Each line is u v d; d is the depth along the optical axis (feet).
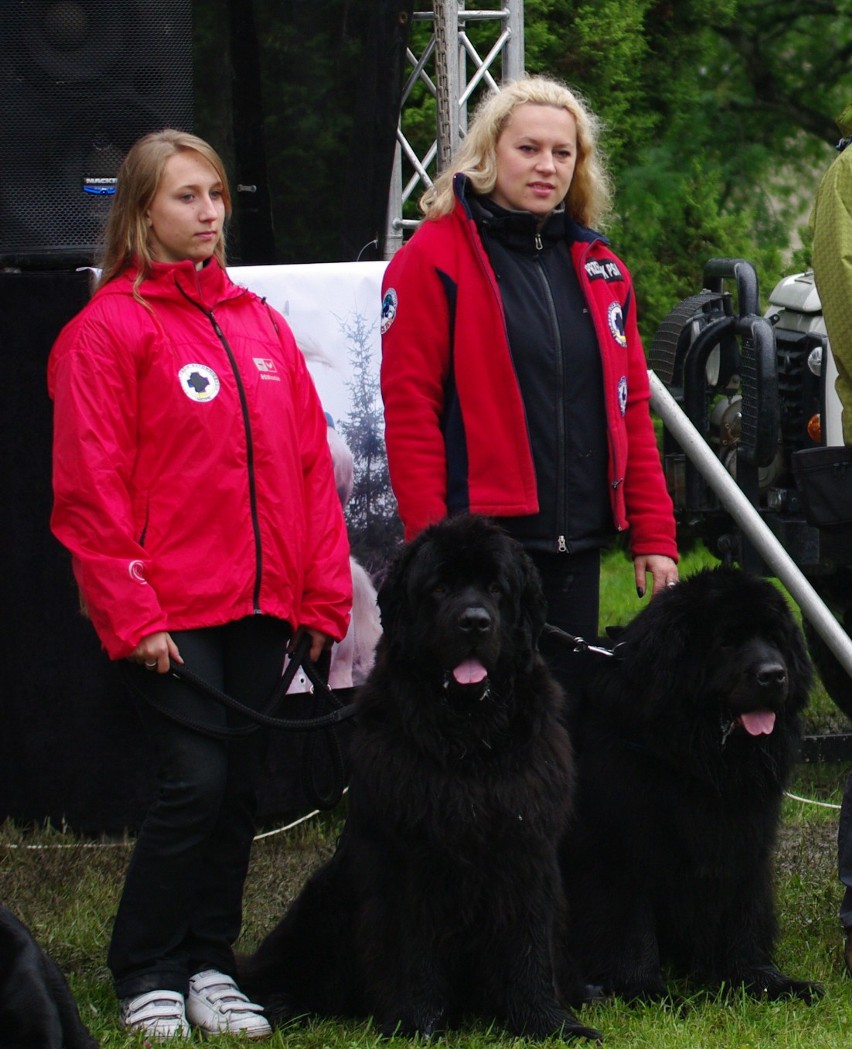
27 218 33.96
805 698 25.53
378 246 43.34
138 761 34.04
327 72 40.47
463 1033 23.70
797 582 30.99
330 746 26.53
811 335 42.24
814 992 25.34
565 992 24.58
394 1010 23.44
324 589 25.09
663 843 25.44
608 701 25.89
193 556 23.24
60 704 33.68
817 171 99.55
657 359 43.14
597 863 25.73
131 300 23.34
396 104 41.78
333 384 35.40
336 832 35.96
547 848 23.57
